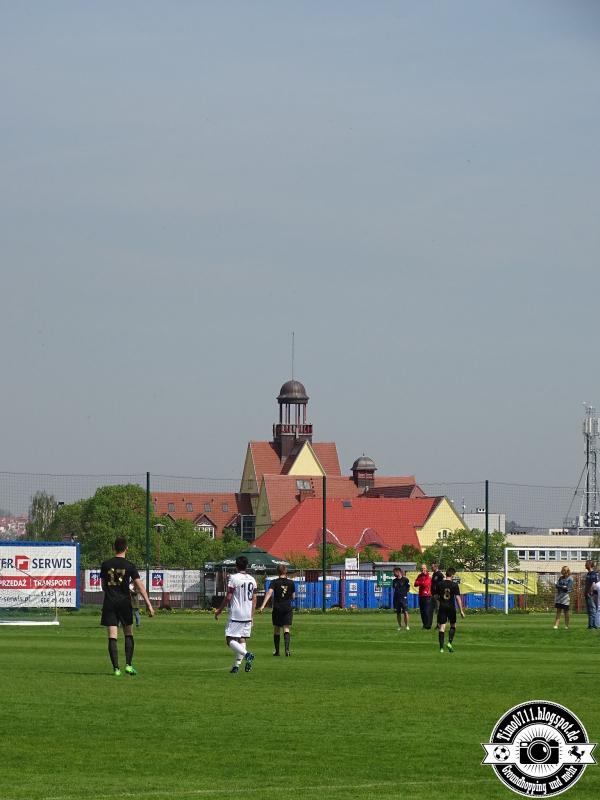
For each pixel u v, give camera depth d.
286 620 51.78
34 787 21.31
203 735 27.09
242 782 21.91
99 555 198.00
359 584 120.75
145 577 112.69
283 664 46.69
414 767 23.39
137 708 31.59
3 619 92.94
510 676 41.31
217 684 37.91
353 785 21.69
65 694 34.75
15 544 102.12
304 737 26.86
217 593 114.75
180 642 62.41
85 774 22.56
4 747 25.41
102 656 50.81
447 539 182.25
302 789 21.31
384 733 27.45
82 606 108.56
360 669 44.22
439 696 34.62
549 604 120.00
